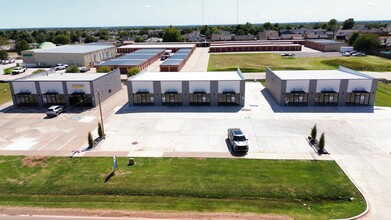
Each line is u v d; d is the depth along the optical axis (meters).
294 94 44.56
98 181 25.22
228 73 52.25
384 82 62.00
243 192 23.27
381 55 102.00
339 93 44.03
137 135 35.19
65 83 46.16
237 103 45.75
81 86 46.19
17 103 47.91
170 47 125.00
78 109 46.12
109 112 44.25
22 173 26.88
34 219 20.38
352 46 120.62
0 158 29.89
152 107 46.09
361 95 44.00
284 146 31.39
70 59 90.50
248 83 61.91
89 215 20.70
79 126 38.69
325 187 23.75
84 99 46.94
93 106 47.12
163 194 23.23
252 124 37.97
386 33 158.38
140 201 22.39
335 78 44.66
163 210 21.12
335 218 19.88
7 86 66.56
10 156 30.31
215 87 45.09
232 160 28.48
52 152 31.06
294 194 22.95
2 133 36.66
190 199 22.53
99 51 101.19
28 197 23.30
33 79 48.97
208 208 21.31
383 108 43.50
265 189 23.59
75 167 27.75
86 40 173.25
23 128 38.34
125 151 30.98
